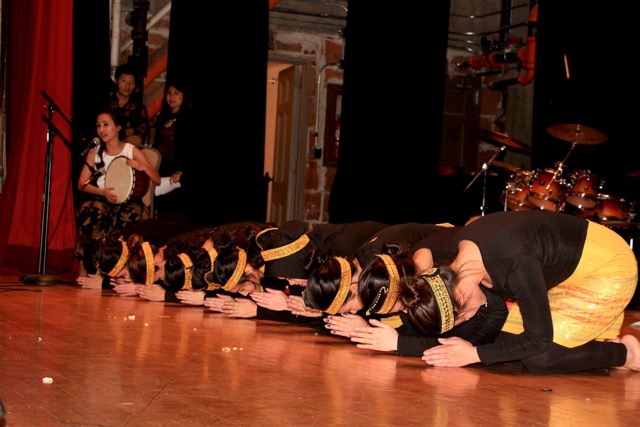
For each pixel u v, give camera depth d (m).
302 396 2.45
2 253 7.48
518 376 3.04
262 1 8.07
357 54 8.27
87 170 6.64
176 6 8.30
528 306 2.85
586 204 7.53
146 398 2.34
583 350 3.12
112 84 8.03
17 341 3.29
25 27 7.88
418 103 8.23
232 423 2.10
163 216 7.88
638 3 8.62
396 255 3.17
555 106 9.45
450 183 9.33
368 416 2.23
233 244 4.49
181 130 8.06
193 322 4.21
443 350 3.07
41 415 2.11
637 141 8.67
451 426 2.17
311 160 11.00
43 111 7.45
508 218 2.95
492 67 11.00
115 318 4.24
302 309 3.93
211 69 8.14
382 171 8.25
